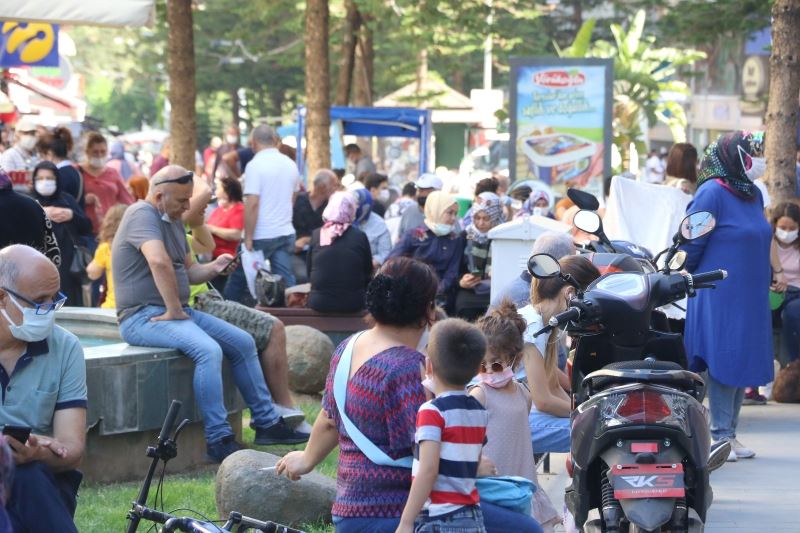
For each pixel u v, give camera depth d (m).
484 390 7.13
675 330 12.17
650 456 6.46
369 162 28.25
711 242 10.54
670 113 54.53
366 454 5.92
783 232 14.08
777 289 14.01
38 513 6.32
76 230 15.62
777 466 10.57
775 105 16.53
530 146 21.55
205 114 80.38
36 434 6.70
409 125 34.31
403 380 5.87
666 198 12.82
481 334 5.80
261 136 17.80
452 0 31.11
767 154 16.62
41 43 21.00
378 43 44.50
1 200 10.25
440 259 15.59
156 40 71.62
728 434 10.82
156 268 10.34
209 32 56.97
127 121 102.56
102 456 9.92
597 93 21.34
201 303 11.36
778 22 16.52
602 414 6.61
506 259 13.93
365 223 18.16
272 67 66.12
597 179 21.56
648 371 6.77
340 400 5.99
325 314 14.77
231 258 11.34
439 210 15.43
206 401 10.33
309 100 27.02
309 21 26.94
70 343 6.82
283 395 11.40
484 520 6.10
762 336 10.59
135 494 9.44
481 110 45.44
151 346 10.33
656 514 6.31
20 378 6.67
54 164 15.70
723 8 24.92
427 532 5.71
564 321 7.17
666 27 27.56
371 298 6.04
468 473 5.74
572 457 6.93
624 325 7.33
